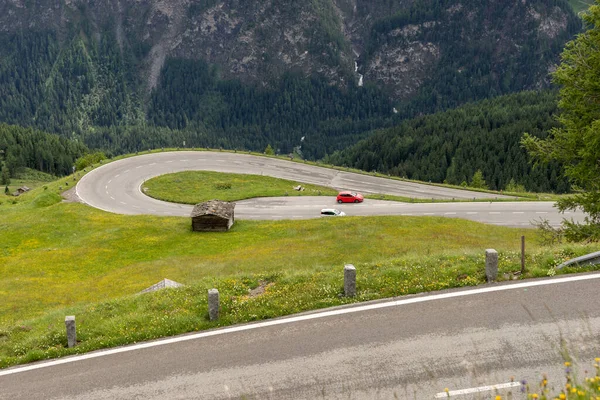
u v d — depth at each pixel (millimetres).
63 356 15422
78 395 12617
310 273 20047
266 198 81875
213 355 13883
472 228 54188
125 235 59094
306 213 71125
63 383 13398
